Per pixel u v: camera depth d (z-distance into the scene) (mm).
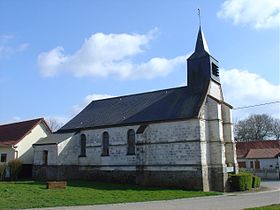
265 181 46938
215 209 17781
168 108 34250
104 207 18641
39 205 18703
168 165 32062
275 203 20797
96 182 34719
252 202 21594
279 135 84188
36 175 38094
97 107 42094
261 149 66562
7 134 43875
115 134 36156
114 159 35688
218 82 36344
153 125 33688
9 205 18266
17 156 40125
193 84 35219
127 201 21688
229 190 32062
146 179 32969
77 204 19641
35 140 42469
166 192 27359
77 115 42531
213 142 32594
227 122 36000
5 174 37188
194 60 35688
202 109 32281
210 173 31969
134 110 37000
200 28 36938
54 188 26578
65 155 37250
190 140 31406
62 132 40625
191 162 31031
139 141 33562
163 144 32719
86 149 38125
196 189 30375
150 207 18719
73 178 37469
